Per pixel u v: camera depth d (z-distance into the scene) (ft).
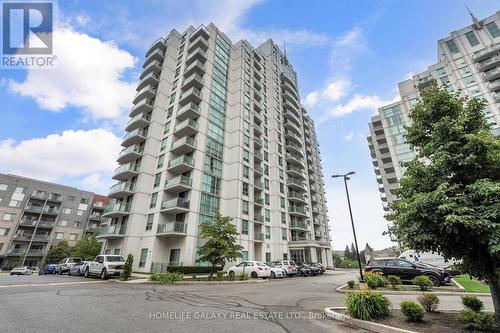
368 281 43.47
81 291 39.04
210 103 115.75
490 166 19.77
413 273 50.39
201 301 32.09
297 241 128.88
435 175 21.86
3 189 177.17
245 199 110.63
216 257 64.64
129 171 102.68
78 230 204.03
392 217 23.61
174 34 138.51
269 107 157.69
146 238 92.43
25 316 22.24
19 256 170.91
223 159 112.47
